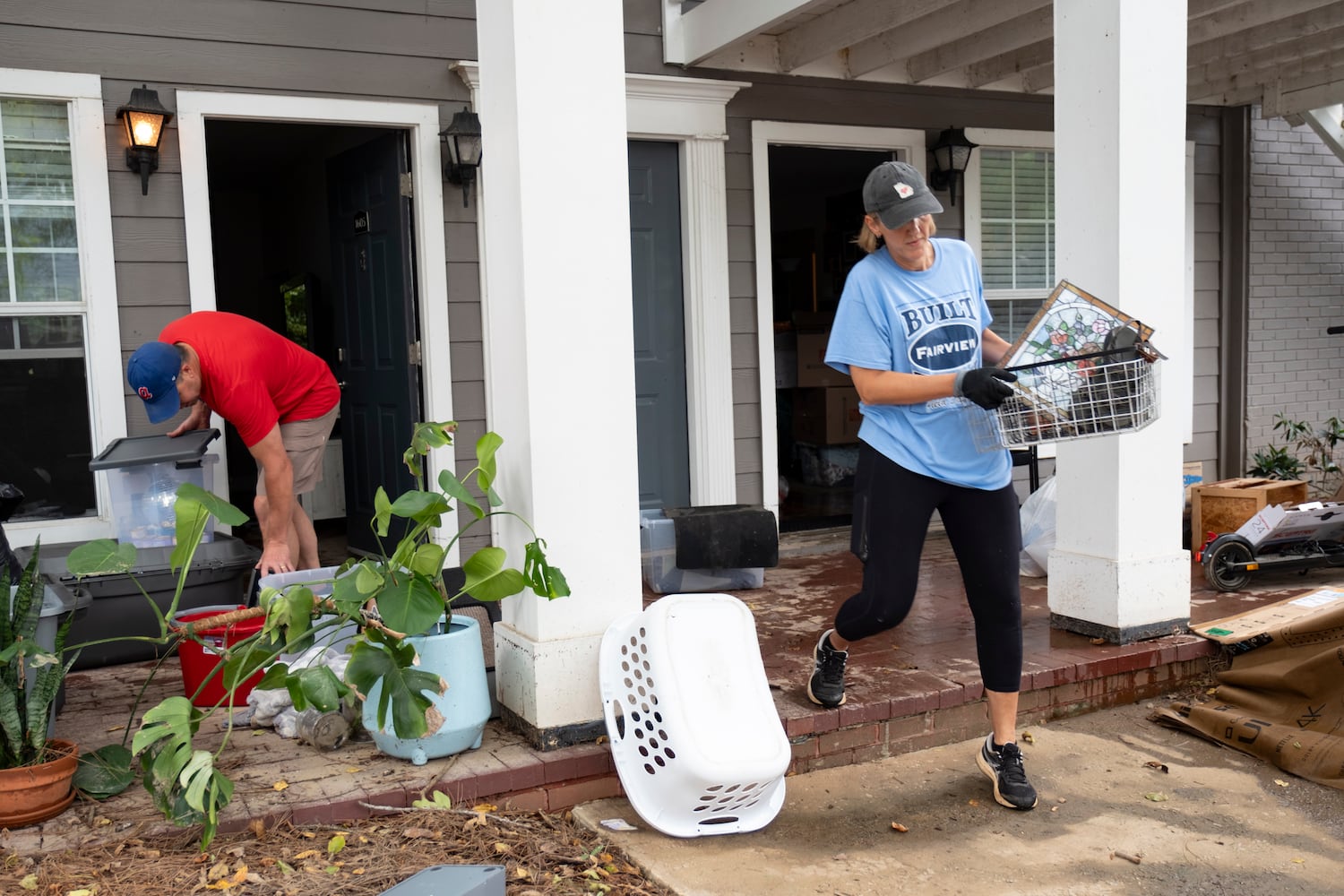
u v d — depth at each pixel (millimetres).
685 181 5691
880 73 6168
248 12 4715
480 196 5227
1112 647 3920
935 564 5652
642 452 5750
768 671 3738
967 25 5246
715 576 5094
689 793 2707
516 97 2875
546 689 3000
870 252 2990
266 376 4113
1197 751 3488
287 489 3998
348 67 4918
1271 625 4078
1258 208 7453
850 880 2596
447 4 5105
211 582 4090
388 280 5391
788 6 4773
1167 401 3992
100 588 3879
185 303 4676
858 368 2918
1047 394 2791
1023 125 6613
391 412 5469
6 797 2539
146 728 2637
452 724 2934
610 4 2967
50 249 4465
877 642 4094
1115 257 3854
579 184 2961
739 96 5824
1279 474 7277
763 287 5953
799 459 8438
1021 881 2613
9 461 4445
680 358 5824
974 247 6508
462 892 2016
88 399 4555
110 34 4473
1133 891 2580
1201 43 6082
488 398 5270
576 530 3021
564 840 2750
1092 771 3311
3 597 2604
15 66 4316
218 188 9344
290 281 8562
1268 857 2760
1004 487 2934
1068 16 3949
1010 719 3043
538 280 2922
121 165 4523
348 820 2689
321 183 7359
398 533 5414
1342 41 6160
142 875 2359
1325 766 3223
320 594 3590
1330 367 7832
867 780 3221
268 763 2953
